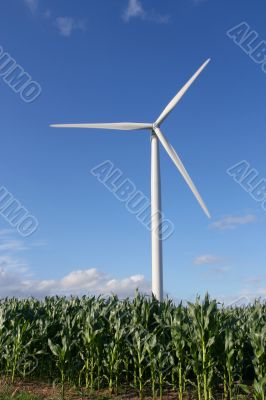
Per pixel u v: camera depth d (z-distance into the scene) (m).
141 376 11.41
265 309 16.00
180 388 11.02
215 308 11.22
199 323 10.85
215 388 11.59
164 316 13.14
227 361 10.78
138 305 14.10
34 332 14.13
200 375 11.05
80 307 16.22
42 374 13.74
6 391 11.69
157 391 11.87
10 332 13.82
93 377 13.01
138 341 11.73
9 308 15.14
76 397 11.47
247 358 12.59
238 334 12.41
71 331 13.48
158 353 11.35
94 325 12.95
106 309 13.83
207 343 10.62
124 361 12.60
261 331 11.05
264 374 10.40
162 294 21.44
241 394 11.20
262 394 9.69
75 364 13.07
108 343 12.90
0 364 14.41
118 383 12.66
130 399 11.35
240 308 17.17
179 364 11.28
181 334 11.29
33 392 11.83
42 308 16.52
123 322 13.44
